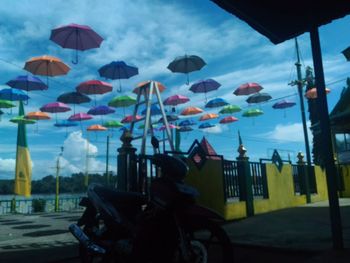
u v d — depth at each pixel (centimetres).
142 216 396
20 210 2125
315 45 584
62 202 2386
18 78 1614
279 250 582
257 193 1129
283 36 633
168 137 1161
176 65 1627
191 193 383
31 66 1443
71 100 1894
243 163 1062
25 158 1977
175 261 439
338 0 548
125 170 739
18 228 1120
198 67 1636
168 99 2028
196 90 1955
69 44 1334
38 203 2211
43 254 632
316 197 1527
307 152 2186
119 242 419
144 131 1110
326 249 553
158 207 381
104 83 1747
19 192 1953
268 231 760
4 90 1731
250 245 618
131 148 755
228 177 996
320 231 732
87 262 490
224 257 381
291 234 711
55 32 1301
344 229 736
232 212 959
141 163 764
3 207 2048
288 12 568
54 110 2005
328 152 555
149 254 388
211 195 898
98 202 463
